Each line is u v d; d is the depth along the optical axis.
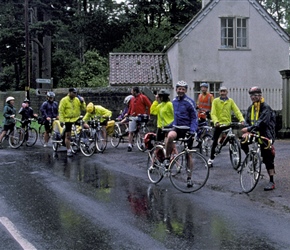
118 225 6.36
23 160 12.66
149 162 9.63
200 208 7.29
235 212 7.02
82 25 39.00
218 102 10.59
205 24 23.86
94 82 34.47
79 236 5.90
